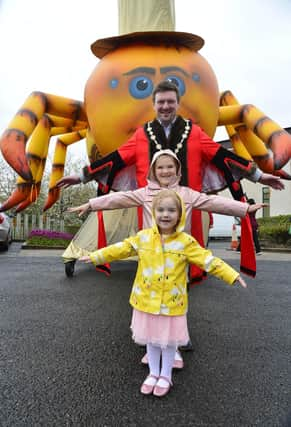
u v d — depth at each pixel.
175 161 2.78
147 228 2.80
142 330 2.51
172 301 2.48
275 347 3.27
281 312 4.47
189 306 4.70
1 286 5.69
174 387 2.51
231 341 3.42
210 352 3.14
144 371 2.75
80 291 5.38
